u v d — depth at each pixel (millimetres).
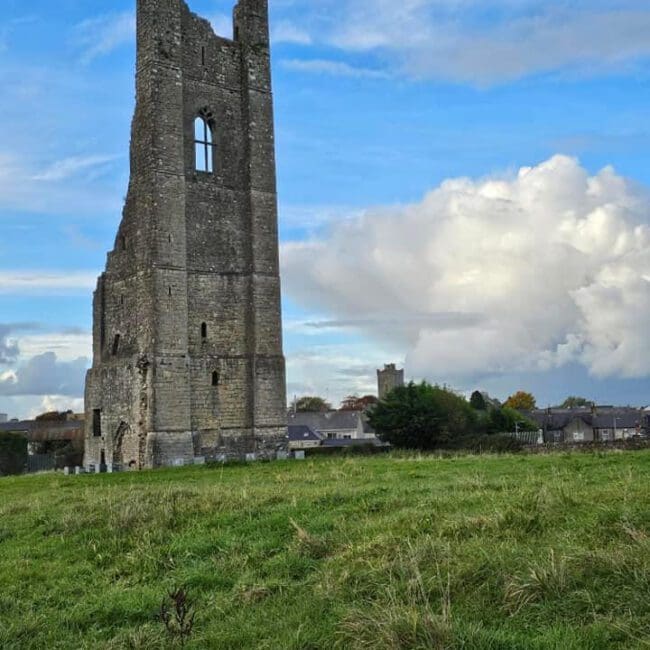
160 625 11812
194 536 16875
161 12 50656
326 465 36188
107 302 52594
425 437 58406
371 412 61094
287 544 15289
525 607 10391
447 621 9773
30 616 12805
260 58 55219
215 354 50812
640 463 25781
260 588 12859
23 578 15570
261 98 54844
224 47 54156
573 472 23000
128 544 17219
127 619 12586
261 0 55906
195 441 49281
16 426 104250
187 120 51719
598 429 104812
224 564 14734
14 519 21562
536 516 13938
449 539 13469
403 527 14758
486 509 15297
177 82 50812
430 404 58875
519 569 11281
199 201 51344
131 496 22250
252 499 20109
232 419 51062
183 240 49812
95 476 38375
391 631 9625
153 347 47844
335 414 131875
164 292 48562
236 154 53719
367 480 25438
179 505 19750
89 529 18781
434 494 18734
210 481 30750
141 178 50094
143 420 47750
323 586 12242
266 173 54250
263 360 52156
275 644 10367
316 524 16328
